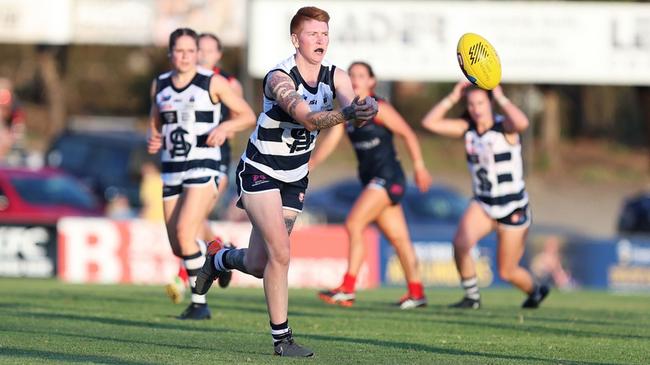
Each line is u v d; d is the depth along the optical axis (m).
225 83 31.80
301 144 23.22
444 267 67.06
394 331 30.70
